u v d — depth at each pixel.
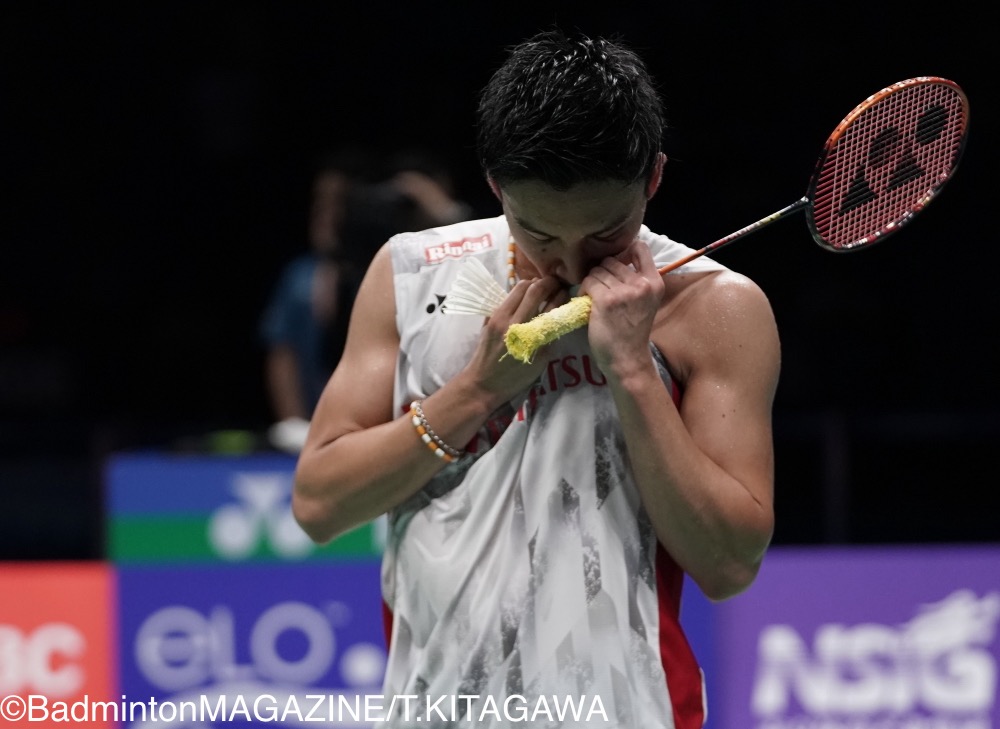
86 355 26.81
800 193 23.19
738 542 5.50
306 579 12.88
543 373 5.65
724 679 12.64
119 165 27.28
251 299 27.00
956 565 12.69
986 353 23.06
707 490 5.38
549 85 5.00
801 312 23.11
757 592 12.66
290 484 12.95
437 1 25.83
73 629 12.91
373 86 26.19
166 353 26.05
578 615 5.58
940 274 23.42
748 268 23.30
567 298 5.60
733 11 23.69
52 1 27.12
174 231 27.20
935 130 5.95
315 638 12.85
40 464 18.14
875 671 12.64
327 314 15.26
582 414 5.62
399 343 5.94
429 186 13.12
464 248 5.91
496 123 5.14
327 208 14.91
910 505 17.95
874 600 12.66
